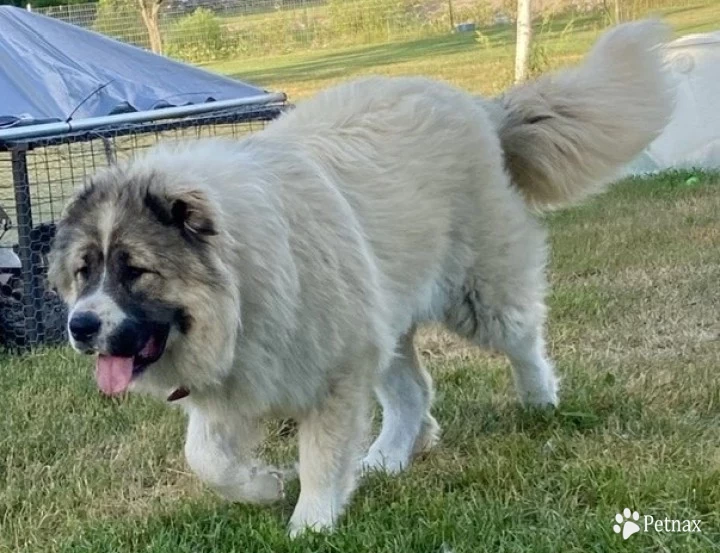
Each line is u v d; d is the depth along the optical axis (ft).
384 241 7.18
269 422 8.82
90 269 6.21
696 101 19.86
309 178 6.73
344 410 6.75
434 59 35.76
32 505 7.65
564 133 8.35
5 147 11.43
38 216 12.89
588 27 32.78
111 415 9.35
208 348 6.11
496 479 7.22
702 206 16.83
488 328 8.07
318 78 35.73
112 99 13.12
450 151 7.69
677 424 7.98
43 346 11.70
